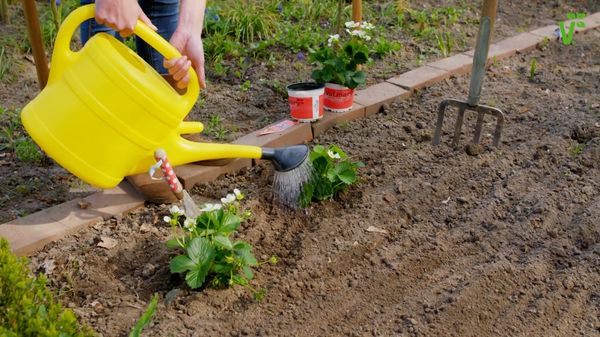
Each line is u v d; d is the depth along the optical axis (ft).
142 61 7.73
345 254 8.12
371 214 8.58
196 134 9.18
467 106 9.41
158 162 7.83
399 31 12.66
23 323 6.49
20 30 11.62
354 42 10.04
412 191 8.89
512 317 7.48
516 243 8.20
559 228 8.36
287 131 9.64
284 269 8.01
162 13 8.86
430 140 9.81
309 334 7.38
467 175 9.18
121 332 7.34
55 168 9.16
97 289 7.73
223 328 7.42
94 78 7.51
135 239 8.22
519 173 9.11
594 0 14.44
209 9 12.30
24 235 8.10
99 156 7.66
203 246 7.59
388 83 10.89
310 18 12.85
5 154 9.34
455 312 7.50
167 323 7.41
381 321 7.47
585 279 7.80
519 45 12.24
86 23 8.61
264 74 11.19
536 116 10.21
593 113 10.16
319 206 8.74
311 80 11.04
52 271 7.86
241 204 8.66
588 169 9.21
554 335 7.34
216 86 10.84
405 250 8.18
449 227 8.46
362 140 9.80
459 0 14.05
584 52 12.25
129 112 7.57
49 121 7.61
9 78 10.69
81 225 8.29
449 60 11.64
